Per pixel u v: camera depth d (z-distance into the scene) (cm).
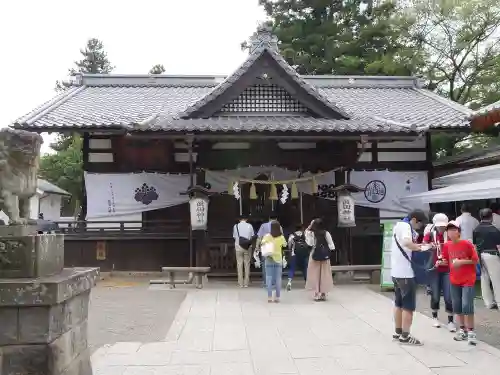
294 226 1348
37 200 2283
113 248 1340
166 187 1384
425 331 670
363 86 1980
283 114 1316
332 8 2742
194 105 1247
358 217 1396
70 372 355
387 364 518
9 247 329
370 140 1306
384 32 2417
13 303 309
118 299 970
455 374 482
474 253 606
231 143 1358
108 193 1377
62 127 1283
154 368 512
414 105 1706
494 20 1998
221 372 496
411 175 1460
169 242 1345
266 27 1316
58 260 379
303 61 2536
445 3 2081
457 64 2195
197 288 1111
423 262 647
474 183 1188
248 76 1278
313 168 1310
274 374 489
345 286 1134
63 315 341
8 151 348
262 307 871
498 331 669
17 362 312
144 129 1119
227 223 1341
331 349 582
